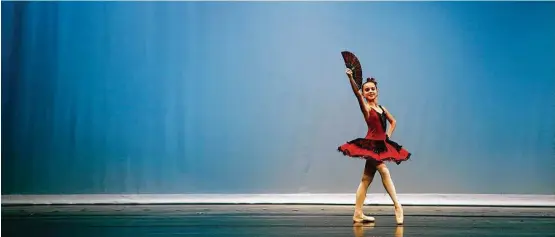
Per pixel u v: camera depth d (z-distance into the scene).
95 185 4.74
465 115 4.66
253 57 4.76
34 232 3.00
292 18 4.76
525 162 4.64
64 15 4.79
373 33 4.72
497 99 4.66
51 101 4.77
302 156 4.70
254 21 4.77
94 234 2.89
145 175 4.74
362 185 3.30
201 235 2.82
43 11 4.80
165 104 4.77
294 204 4.59
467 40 4.68
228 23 4.77
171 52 4.78
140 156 4.74
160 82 4.77
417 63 4.69
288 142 4.72
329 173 4.69
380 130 3.25
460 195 4.61
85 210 4.11
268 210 4.07
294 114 4.73
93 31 4.79
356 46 4.72
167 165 4.74
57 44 4.79
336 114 4.71
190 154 4.74
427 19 4.70
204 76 4.77
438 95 4.68
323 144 4.70
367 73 4.70
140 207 4.32
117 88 4.77
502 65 4.66
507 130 4.66
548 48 4.64
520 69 4.66
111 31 4.79
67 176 4.74
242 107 4.74
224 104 4.75
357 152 3.17
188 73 4.77
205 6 4.79
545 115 4.64
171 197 4.68
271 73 4.75
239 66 4.76
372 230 2.99
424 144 4.66
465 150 4.66
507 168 4.64
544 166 4.63
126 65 4.78
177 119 4.75
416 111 4.68
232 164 4.73
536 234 2.89
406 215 3.76
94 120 4.76
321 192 4.69
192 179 4.73
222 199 4.66
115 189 4.73
